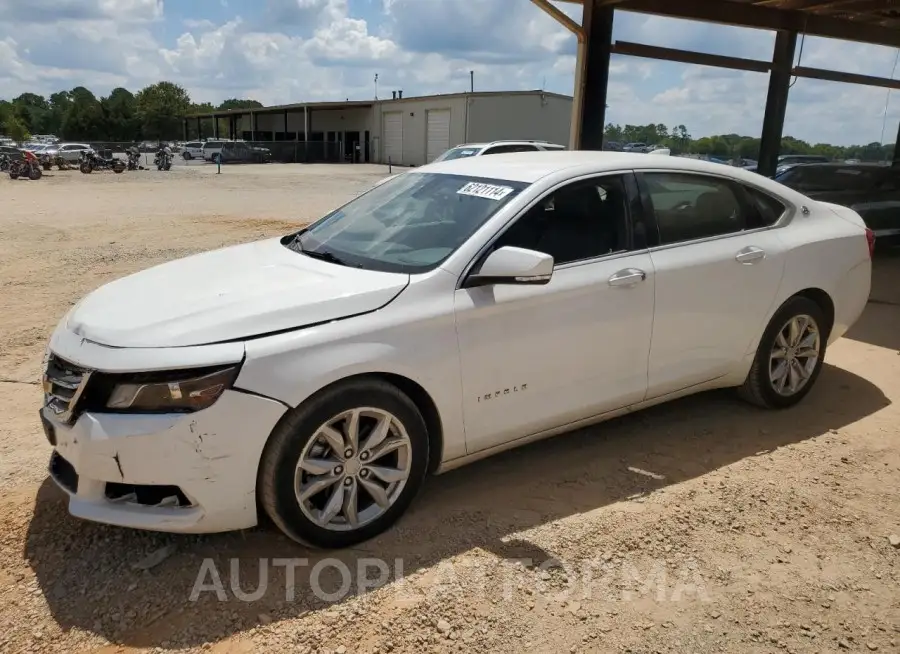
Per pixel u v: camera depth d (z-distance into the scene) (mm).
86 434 2738
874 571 3064
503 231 3455
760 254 4266
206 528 2848
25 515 3334
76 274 8844
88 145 46188
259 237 12539
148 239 12125
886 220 10430
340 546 3098
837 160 13008
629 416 4605
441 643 2592
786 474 3861
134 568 2971
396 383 3186
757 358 4457
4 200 19281
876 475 3869
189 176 33781
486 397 3379
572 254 3650
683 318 3990
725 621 2746
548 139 45219
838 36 11172
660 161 4133
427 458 3277
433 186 4027
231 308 2965
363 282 3209
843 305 4758
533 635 2643
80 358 2830
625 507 3504
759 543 3240
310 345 2891
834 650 2613
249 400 2764
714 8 9797
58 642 2566
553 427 3689
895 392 5090
